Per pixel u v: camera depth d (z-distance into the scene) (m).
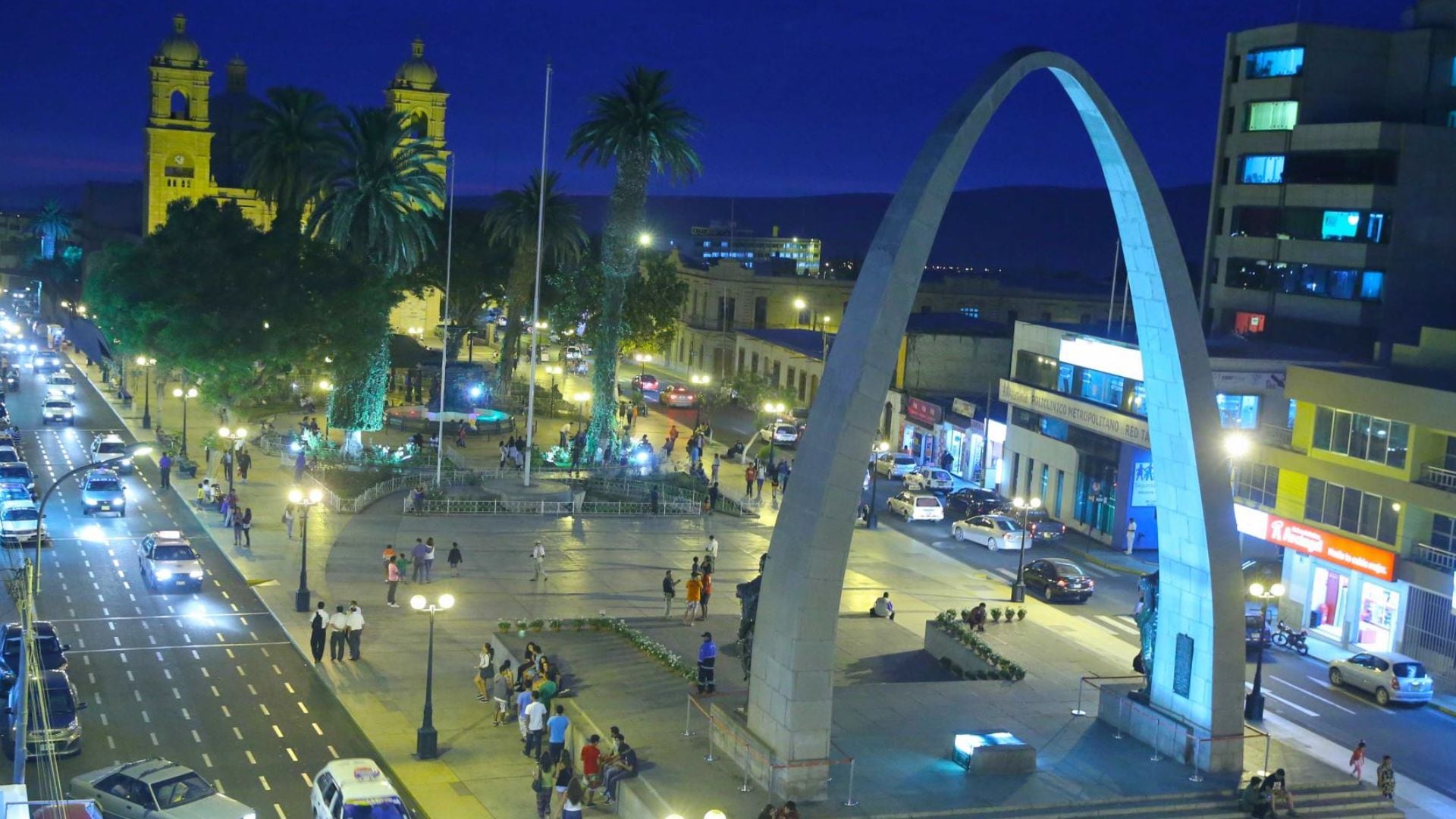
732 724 36.62
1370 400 55.81
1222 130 90.69
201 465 83.50
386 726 41.72
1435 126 81.94
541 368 138.50
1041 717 41.88
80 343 147.38
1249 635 56.16
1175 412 37.59
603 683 43.84
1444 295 80.12
